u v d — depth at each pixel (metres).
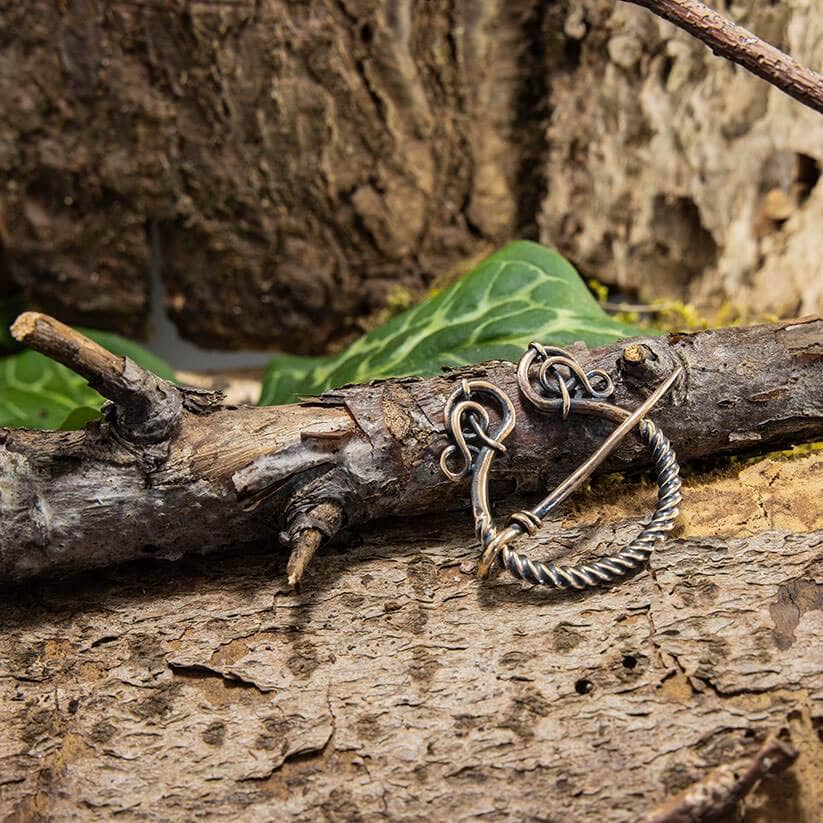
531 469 0.39
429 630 0.37
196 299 0.54
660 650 0.37
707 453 0.40
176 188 0.52
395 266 0.53
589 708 0.36
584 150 0.51
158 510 0.37
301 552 0.37
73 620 0.38
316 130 0.51
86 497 0.37
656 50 0.50
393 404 0.38
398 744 0.36
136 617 0.38
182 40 0.49
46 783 0.36
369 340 0.47
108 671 0.37
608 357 0.39
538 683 0.37
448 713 0.36
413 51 0.50
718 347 0.39
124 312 0.54
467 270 0.53
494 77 0.50
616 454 0.39
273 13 0.49
